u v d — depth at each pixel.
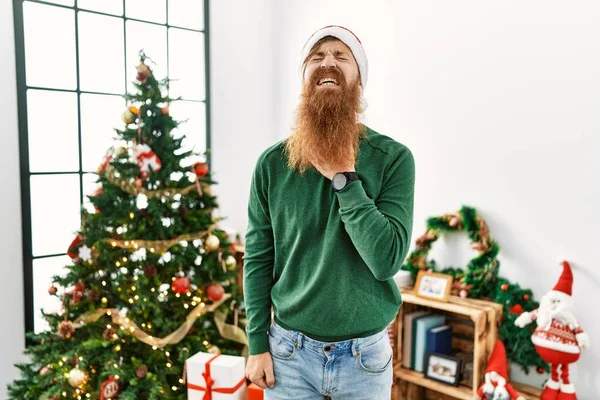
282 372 1.23
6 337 2.47
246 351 2.41
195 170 2.30
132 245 2.12
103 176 2.20
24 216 2.55
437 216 2.47
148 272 2.10
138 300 2.06
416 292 2.38
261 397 1.87
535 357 2.15
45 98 2.62
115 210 2.17
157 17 3.03
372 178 1.13
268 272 1.29
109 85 2.87
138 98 2.18
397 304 1.22
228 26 3.26
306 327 1.17
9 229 2.46
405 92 2.67
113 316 2.12
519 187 2.25
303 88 1.19
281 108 3.44
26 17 2.53
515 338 2.18
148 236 2.14
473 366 2.25
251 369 1.26
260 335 1.26
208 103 3.22
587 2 2.01
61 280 2.18
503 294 2.23
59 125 2.68
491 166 2.34
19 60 2.49
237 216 3.41
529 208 2.22
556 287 2.01
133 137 2.19
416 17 2.59
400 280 2.48
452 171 2.49
